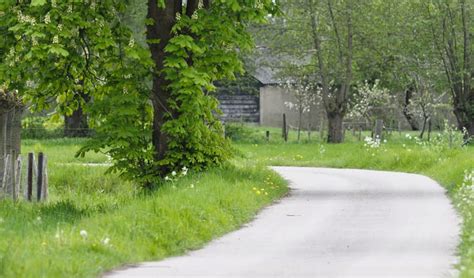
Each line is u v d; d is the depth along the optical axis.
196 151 37.28
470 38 85.94
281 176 43.97
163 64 35.50
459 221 27.17
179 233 22.84
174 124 35.97
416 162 52.44
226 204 28.27
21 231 21.69
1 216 25.98
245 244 23.03
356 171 52.31
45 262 17.41
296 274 18.19
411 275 17.94
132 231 22.03
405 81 97.44
